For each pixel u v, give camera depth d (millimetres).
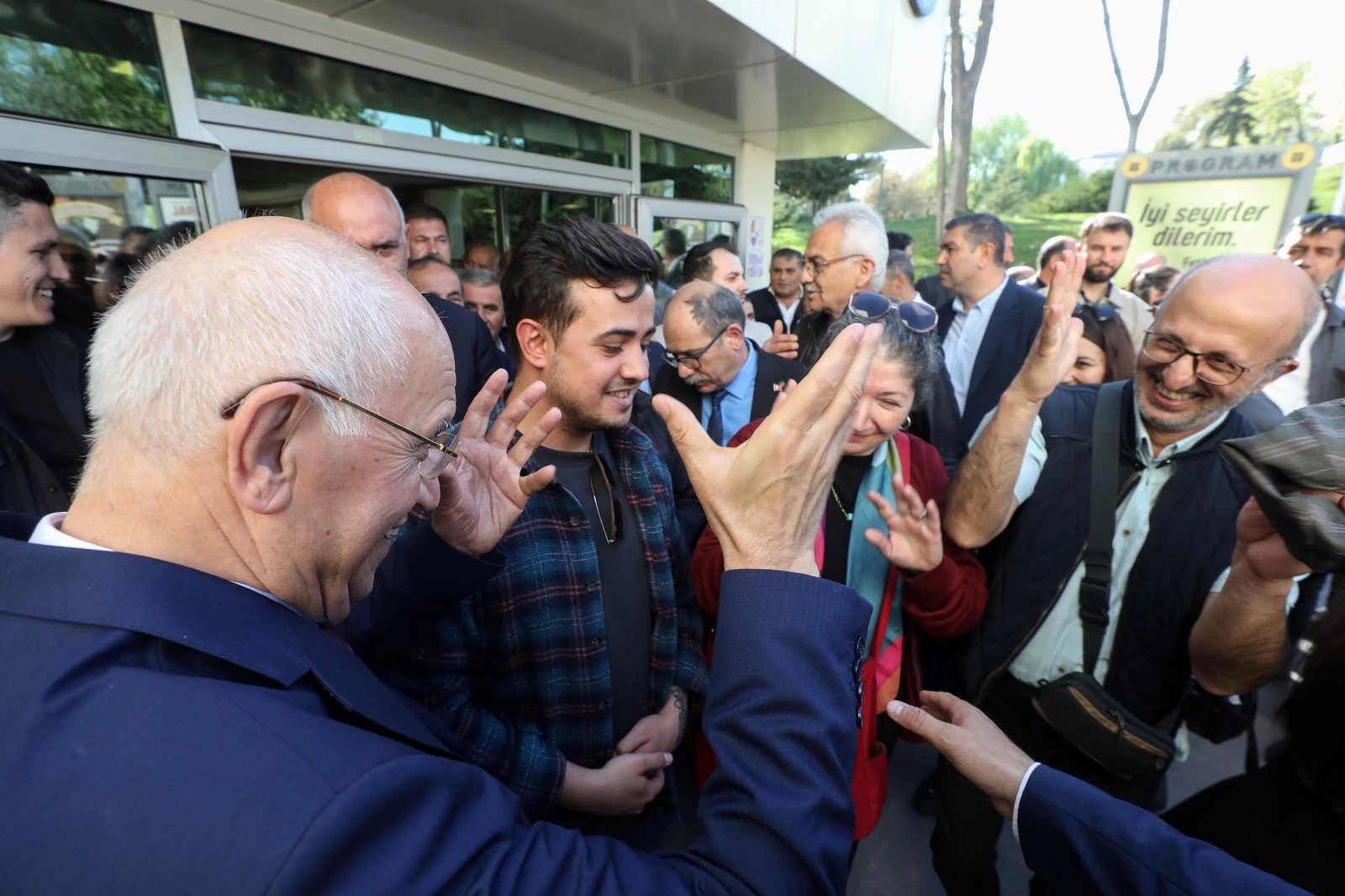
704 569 1278
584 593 1034
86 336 1666
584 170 3922
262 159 2355
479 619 979
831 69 3537
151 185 1958
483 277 2938
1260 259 1004
